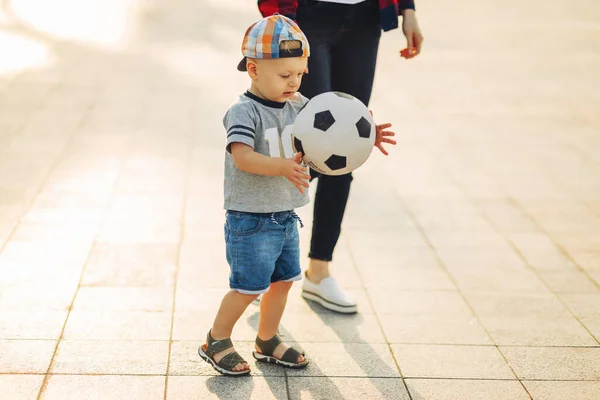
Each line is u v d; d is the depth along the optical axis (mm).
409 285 4547
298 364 3566
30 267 4371
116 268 4445
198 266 4547
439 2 17016
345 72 4141
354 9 3984
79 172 5961
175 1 14984
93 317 3885
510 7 16453
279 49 3104
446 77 10258
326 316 4133
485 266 4852
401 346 3848
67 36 11219
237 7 14414
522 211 5836
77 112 7559
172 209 5395
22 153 6297
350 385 3469
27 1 13742
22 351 3527
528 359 3773
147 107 7910
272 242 3340
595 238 5363
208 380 3422
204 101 8266
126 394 3260
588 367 3723
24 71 9031
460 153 7199
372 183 6320
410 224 5500
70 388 3275
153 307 4035
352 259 4871
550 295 4492
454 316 4191
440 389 3479
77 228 4957
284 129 3305
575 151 7363
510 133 7902
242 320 3998
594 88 9883
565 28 14070
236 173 3305
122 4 14312
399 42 12328
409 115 8422
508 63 11219
